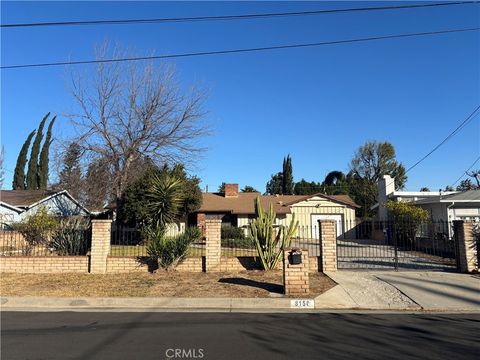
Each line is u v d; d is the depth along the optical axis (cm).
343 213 3784
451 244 1983
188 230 1482
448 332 762
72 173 2680
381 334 746
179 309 998
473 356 612
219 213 3622
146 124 2442
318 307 1016
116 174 2430
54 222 1653
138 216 2219
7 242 1683
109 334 748
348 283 1246
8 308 1019
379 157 6091
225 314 936
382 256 1978
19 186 4441
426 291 1147
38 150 4484
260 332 761
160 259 1425
